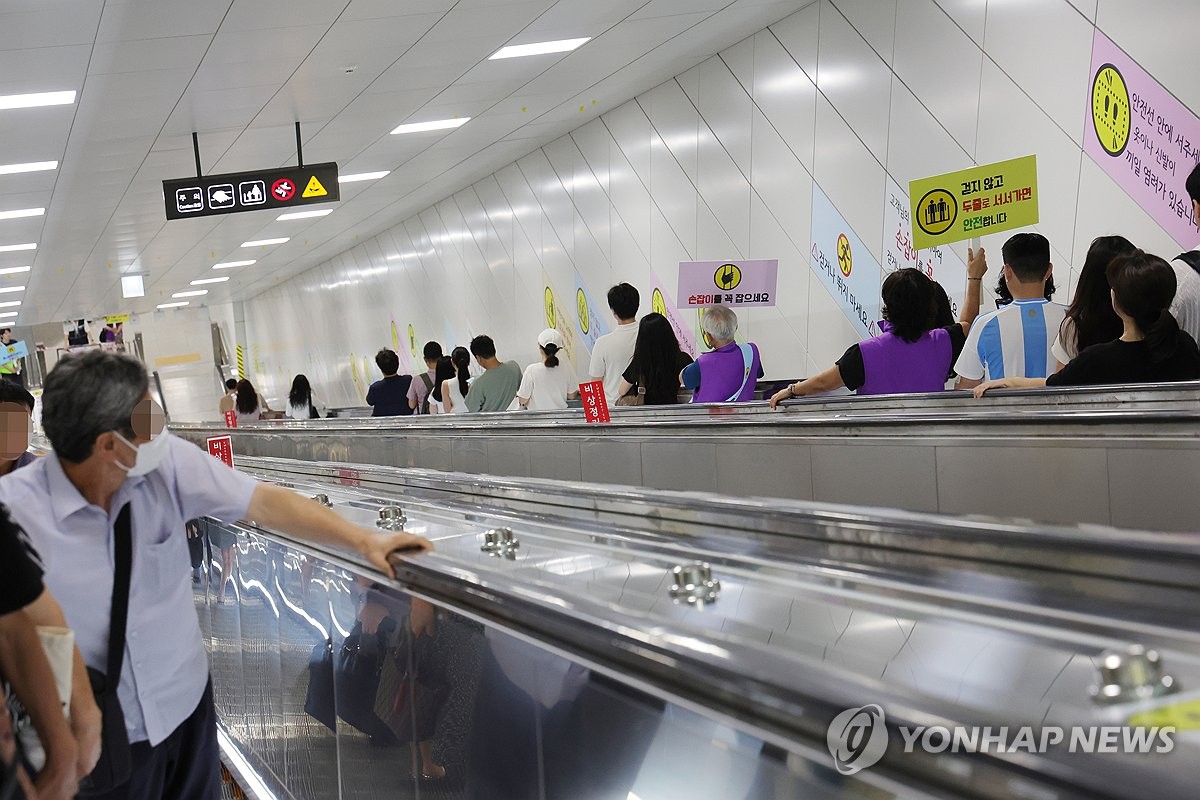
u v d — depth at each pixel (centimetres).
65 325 2602
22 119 797
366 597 229
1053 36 643
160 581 206
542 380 787
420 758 206
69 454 187
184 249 1628
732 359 550
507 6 704
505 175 1398
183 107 841
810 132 865
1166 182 573
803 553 202
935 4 729
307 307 2359
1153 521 296
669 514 249
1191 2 550
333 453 859
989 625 131
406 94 908
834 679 111
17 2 569
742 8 820
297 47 730
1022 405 346
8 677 155
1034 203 466
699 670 125
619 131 1130
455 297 1625
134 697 203
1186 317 372
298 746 279
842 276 849
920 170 760
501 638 173
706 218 1011
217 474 214
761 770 117
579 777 154
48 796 157
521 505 321
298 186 958
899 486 377
